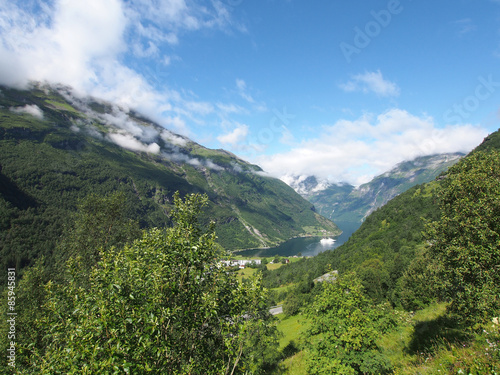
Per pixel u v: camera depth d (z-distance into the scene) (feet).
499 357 23.36
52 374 21.48
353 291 55.47
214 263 29.45
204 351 27.45
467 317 38.22
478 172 40.83
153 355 23.32
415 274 119.75
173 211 30.53
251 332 30.40
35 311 62.03
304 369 70.54
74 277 26.66
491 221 36.91
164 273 25.23
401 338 59.41
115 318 22.72
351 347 50.49
